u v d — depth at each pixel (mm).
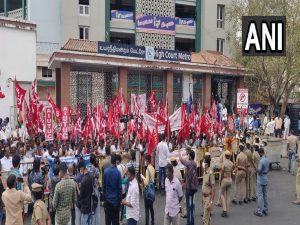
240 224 10875
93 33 34531
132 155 11688
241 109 22156
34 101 15867
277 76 31344
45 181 10266
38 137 14734
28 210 11461
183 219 11320
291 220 11312
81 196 8758
